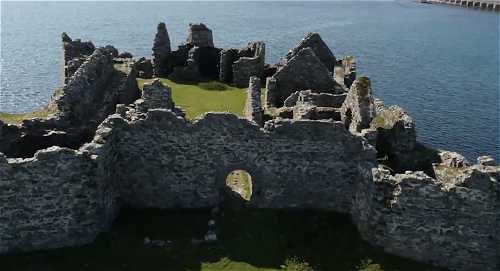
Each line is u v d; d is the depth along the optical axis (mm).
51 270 27969
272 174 32219
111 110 42812
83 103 39375
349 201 32594
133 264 28547
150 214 32438
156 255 29188
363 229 31078
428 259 30094
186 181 32438
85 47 63031
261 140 31453
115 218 31906
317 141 31406
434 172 32781
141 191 32812
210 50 67625
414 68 122875
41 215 28547
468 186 28531
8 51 142125
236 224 31578
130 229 31062
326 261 29719
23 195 28000
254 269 28703
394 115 36656
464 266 29859
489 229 28953
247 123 31188
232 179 36625
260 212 32625
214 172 32188
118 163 32031
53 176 28062
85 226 29391
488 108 88000
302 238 31016
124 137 31578
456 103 91062
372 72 116500
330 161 31828
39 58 130000
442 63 131000
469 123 79625
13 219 28281
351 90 39469
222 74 64375
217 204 32938
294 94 47219
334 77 56531
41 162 27703
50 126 36219
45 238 29031
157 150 31797
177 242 30156
